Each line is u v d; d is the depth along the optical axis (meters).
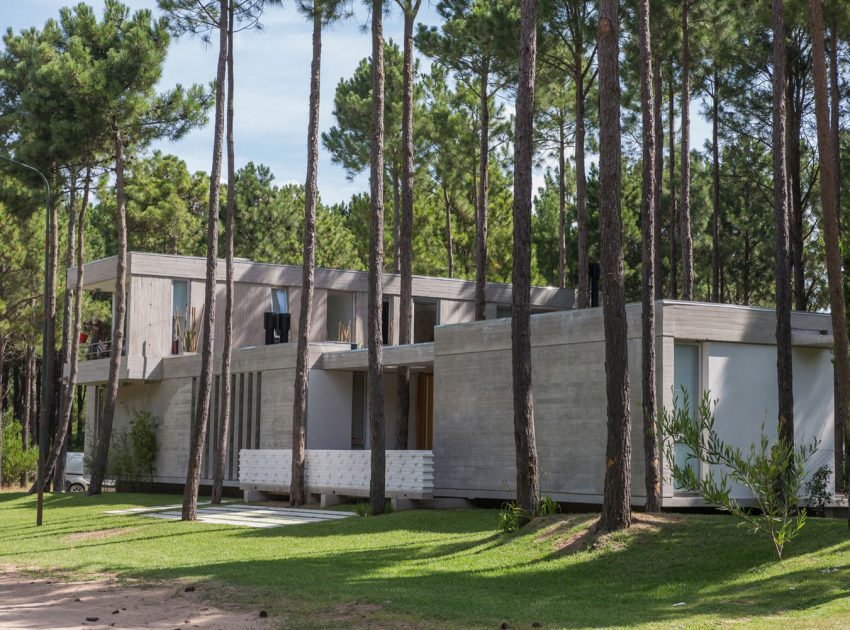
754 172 38.66
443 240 52.25
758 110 34.44
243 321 37.91
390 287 40.50
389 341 40.19
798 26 29.17
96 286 41.22
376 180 24.47
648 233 19.53
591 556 15.92
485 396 24.48
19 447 49.81
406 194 29.58
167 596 14.50
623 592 13.93
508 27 30.98
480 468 24.39
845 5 25.02
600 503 21.39
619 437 16.83
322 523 23.19
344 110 43.53
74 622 12.27
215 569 17.12
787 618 11.30
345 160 45.69
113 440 39.62
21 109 35.50
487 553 17.16
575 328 22.30
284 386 31.66
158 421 37.50
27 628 11.80
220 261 37.84
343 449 30.61
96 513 29.42
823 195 15.15
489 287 42.00
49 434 57.34
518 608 12.80
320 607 13.02
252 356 33.19
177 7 28.73
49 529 26.09
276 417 31.88
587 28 30.81
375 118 24.61
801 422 21.91
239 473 32.28
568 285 50.12
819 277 41.53
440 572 15.91
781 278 19.61
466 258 52.66
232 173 30.30
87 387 43.16
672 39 30.34
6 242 46.38
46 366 27.55
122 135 35.62
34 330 47.81
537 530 17.91
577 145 32.94
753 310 21.42
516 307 18.89
